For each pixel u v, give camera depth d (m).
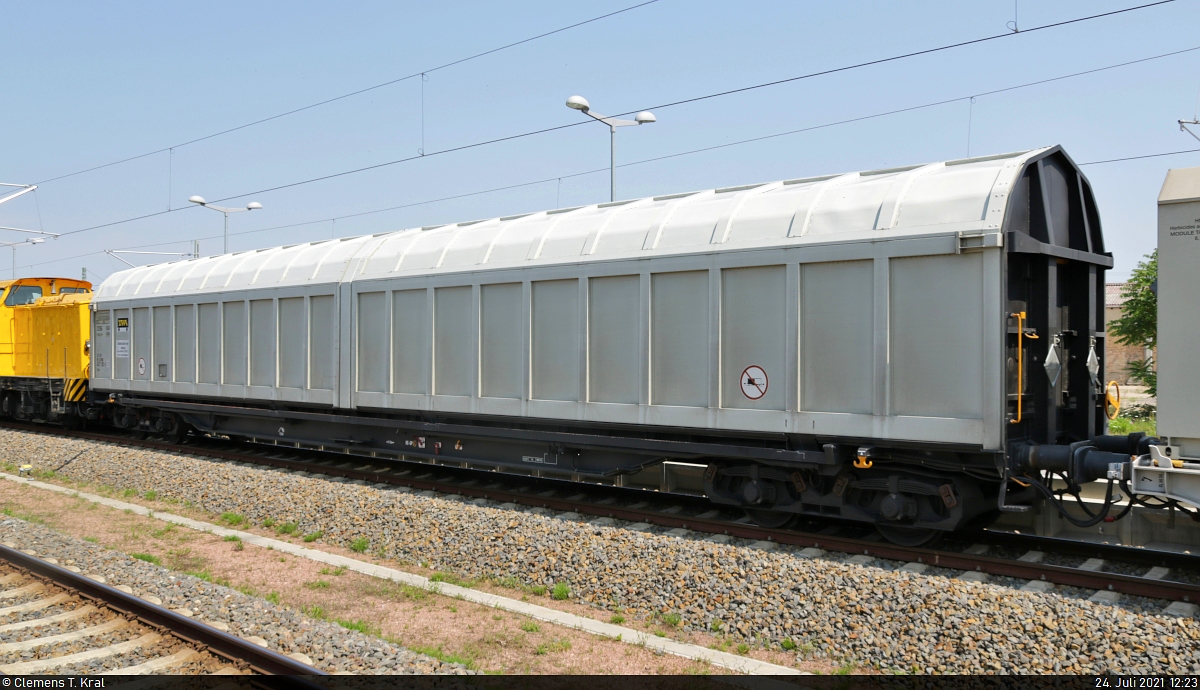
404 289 12.42
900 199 8.12
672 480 11.72
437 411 11.95
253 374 15.07
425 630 7.00
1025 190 8.11
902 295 7.96
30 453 16.91
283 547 9.83
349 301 13.30
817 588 7.00
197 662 5.92
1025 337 7.95
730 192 10.12
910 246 7.82
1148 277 23.80
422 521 9.99
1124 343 24.52
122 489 13.47
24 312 22.67
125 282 18.84
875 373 8.03
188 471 13.70
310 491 11.75
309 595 8.02
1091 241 9.45
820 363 8.45
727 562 7.71
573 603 7.74
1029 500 8.83
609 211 10.72
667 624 7.07
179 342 16.83
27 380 22.09
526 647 6.56
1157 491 7.02
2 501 12.62
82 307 20.22
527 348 10.81
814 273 8.49
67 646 6.29
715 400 9.12
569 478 12.85
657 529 9.71
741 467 9.43
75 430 21.58
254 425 15.90
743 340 8.97
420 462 14.95
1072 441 8.85
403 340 12.53
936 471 8.28
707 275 9.22
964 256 7.61
